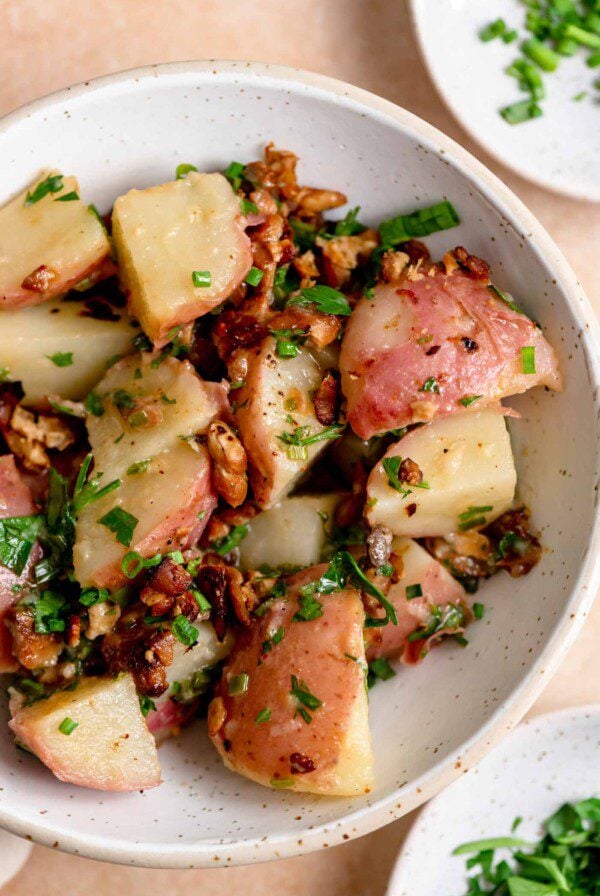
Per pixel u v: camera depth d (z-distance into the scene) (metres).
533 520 0.43
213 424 0.41
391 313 0.42
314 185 0.44
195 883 0.49
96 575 0.41
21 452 0.43
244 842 0.40
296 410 0.42
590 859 0.50
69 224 0.41
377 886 0.49
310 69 0.48
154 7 0.47
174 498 0.41
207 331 0.43
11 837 0.48
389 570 0.42
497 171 0.49
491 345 0.41
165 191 0.42
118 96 0.41
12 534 0.42
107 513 0.41
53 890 0.49
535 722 0.48
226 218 0.41
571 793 0.49
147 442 0.41
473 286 0.42
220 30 0.48
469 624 0.44
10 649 0.42
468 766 0.40
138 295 0.41
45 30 0.47
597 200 0.48
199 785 0.43
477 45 0.48
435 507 0.42
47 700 0.41
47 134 0.41
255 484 0.42
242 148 0.43
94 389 0.42
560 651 0.41
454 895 0.49
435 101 0.48
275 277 0.43
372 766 0.41
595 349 0.41
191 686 0.42
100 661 0.42
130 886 0.49
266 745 0.41
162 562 0.41
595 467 0.41
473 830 0.49
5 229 0.41
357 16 0.48
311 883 0.50
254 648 0.42
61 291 0.42
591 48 0.49
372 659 0.44
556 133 0.49
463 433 0.42
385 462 0.42
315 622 0.41
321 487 0.44
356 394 0.42
